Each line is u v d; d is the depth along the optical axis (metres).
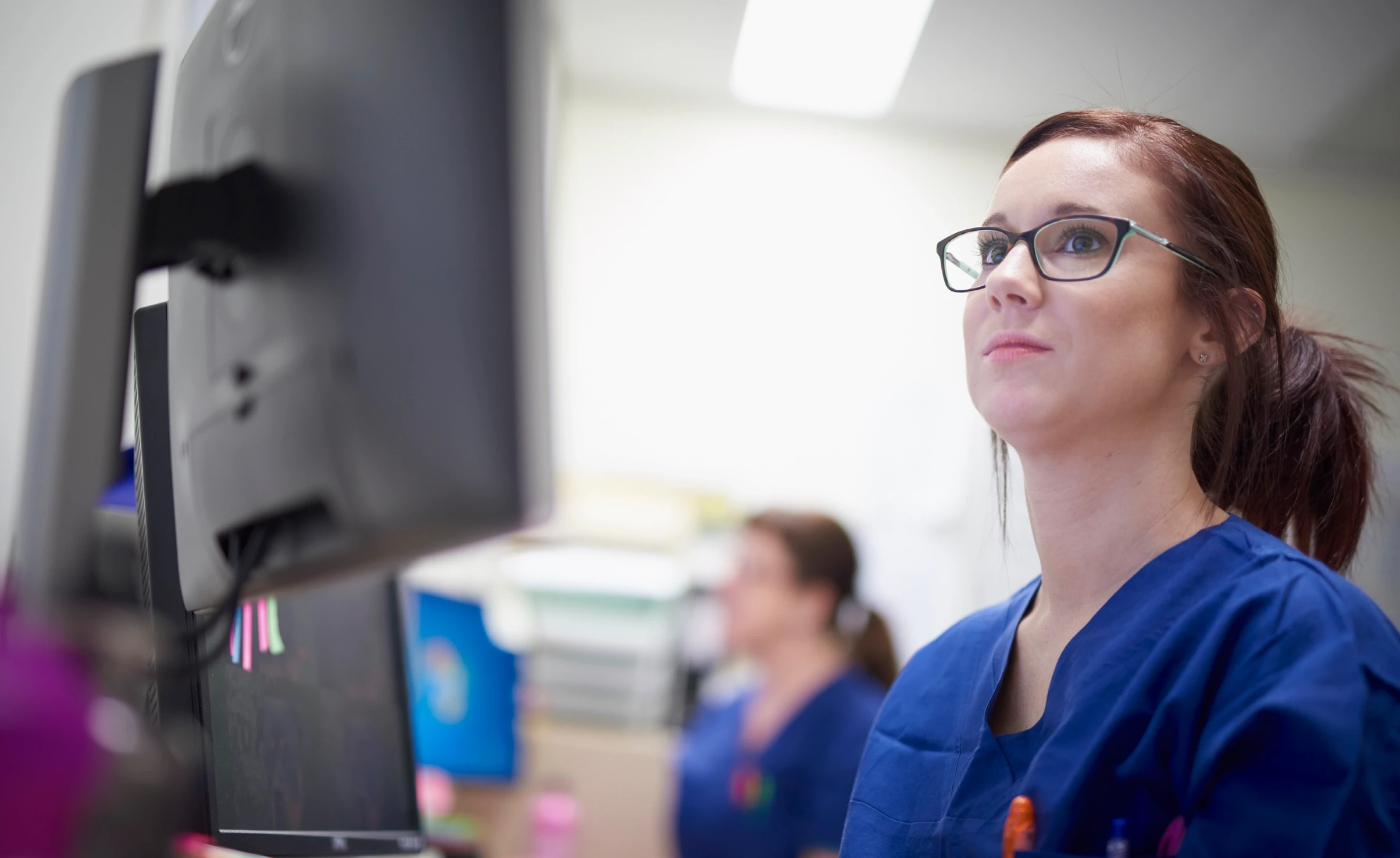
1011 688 0.75
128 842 0.40
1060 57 2.84
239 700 0.74
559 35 3.17
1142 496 0.71
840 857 0.77
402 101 0.53
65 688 0.40
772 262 3.41
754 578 2.29
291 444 0.55
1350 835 0.56
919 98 3.23
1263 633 0.61
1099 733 0.63
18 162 1.57
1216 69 2.67
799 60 3.10
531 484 0.50
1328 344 0.88
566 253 3.43
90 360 0.58
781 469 3.31
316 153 0.55
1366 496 0.84
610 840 2.40
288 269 0.56
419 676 2.20
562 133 3.45
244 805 0.72
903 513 3.13
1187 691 0.61
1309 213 2.89
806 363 3.35
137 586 0.77
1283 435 0.81
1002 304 0.72
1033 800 0.64
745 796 2.14
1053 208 0.73
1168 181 0.73
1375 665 0.59
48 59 1.60
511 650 2.32
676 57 3.26
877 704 2.15
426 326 0.51
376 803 0.91
